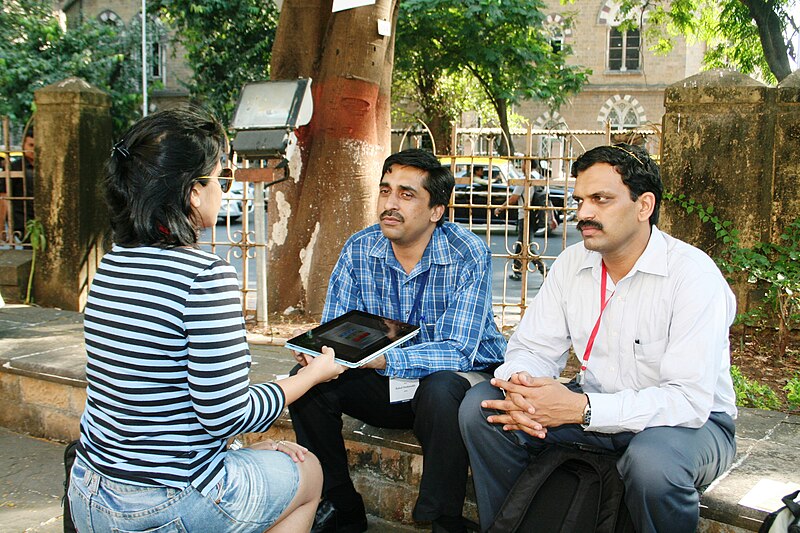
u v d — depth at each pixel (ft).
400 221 8.63
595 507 6.86
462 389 8.13
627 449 6.80
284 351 14.29
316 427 8.65
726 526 7.75
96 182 18.62
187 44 53.11
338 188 16.65
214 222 6.09
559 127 84.02
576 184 7.39
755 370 14.05
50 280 18.60
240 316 5.69
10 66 47.73
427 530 9.80
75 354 13.30
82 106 17.95
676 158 15.30
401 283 9.11
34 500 10.59
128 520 5.52
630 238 7.34
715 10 40.91
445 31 49.55
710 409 6.98
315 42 16.89
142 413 5.51
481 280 8.93
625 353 7.58
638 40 82.17
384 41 16.53
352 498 9.01
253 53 49.70
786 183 14.69
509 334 16.66
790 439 9.58
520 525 7.09
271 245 17.63
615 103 83.30
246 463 6.09
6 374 13.25
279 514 6.25
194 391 5.46
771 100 14.64
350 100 16.39
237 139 13.98
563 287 8.13
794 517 6.64
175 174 5.59
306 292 17.20
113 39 55.26
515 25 48.93
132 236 5.74
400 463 9.88
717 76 14.97
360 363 6.91
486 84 53.06
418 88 57.82
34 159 18.34
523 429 7.16
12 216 19.51
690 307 7.11
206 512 5.67
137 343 5.41
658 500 6.50
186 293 5.43
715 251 15.33
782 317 14.55
